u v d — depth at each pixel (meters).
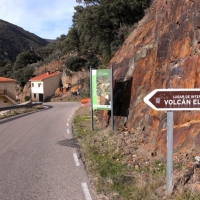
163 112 7.29
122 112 10.91
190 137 6.02
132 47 12.64
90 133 11.16
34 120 17.75
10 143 9.92
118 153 7.50
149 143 7.39
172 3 8.86
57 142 9.90
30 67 78.62
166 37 8.70
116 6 31.22
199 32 6.80
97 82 11.24
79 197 4.83
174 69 7.56
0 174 6.27
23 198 4.87
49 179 5.84
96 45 38.69
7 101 49.56
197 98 4.53
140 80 10.36
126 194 4.82
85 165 6.84
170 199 4.41
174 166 5.50
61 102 50.06
